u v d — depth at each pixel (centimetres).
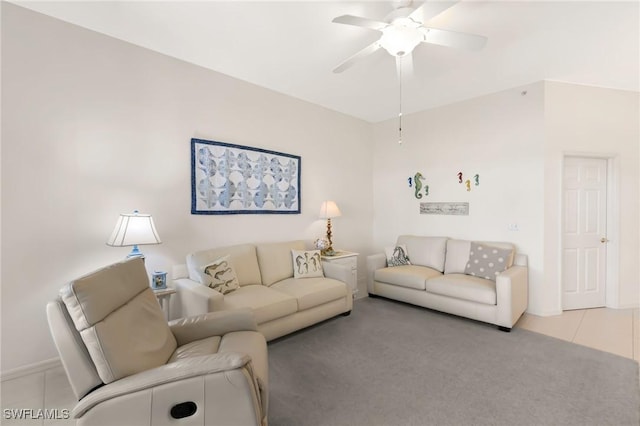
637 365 232
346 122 465
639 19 225
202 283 263
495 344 270
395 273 383
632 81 346
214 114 316
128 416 116
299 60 291
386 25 198
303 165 405
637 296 376
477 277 344
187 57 287
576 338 284
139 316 155
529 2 206
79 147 238
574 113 354
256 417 122
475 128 395
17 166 214
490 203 383
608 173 373
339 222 459
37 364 221
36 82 220
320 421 171
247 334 184
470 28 237
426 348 262
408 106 431
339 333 295
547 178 345
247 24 232
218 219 321
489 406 184
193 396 118
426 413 178
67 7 214
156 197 278
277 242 366
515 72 320
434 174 438
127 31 244
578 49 272
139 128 268
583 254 369
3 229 210
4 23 208
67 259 234
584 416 175
